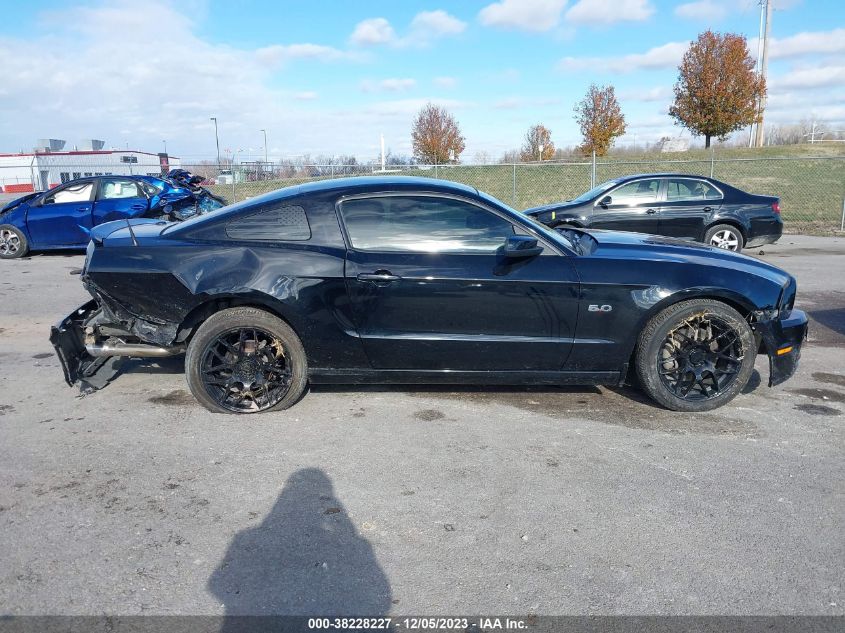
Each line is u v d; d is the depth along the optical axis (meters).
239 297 4.02
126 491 3.25
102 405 4.43
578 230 5.07
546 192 22.47
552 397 4.58
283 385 4.22
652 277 4.06
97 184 11.87
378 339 4.07
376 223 4.11
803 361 5.45
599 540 2.83
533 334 4.09
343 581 2.56
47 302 7.88
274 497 3.20
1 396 4.62
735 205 10.55
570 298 4.03
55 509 3.08
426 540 2.83
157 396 4.59
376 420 4.15
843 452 3.72
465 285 3.99
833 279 9.12
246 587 2.52
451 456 3.64
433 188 4.16
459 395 4.61
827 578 2.58
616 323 4.09
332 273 4.00
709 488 3.29
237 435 3.92
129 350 4.39
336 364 4.18
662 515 3.04
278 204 4.16
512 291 4.00
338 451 3.70
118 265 4.04
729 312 4.11
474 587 2.52
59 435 3.93
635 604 2.43
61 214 11.60
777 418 4.22
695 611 2.39
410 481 3.36
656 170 25.25
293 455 3.65
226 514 3.04
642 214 10.57
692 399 4.27
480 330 4.07
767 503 3.15
